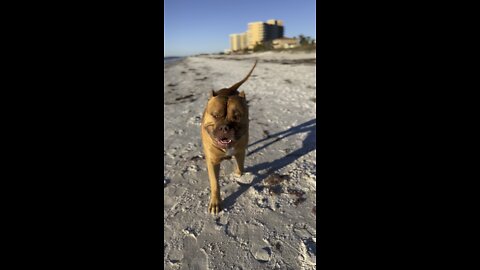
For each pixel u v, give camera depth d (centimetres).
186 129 266
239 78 584
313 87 408
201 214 136
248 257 109
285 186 153
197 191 157
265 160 186
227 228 126
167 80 656
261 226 125
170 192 157
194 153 209
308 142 209
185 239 121
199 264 108
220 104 128
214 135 125
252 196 147
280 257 108
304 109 296
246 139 141
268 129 244
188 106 357
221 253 112
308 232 118
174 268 107
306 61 941
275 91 402
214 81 570
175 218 134
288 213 132
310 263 104
